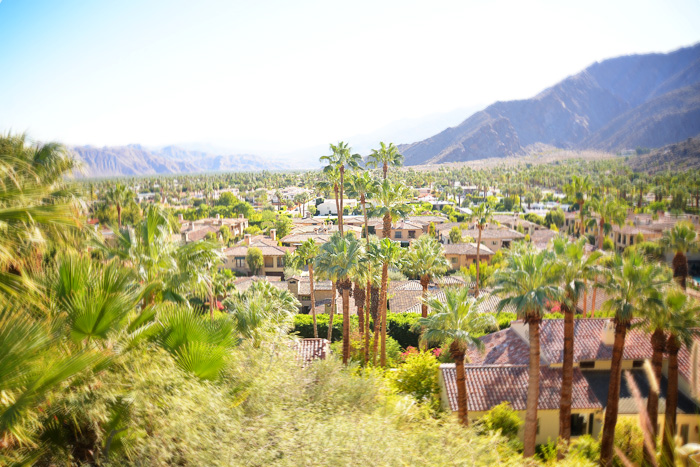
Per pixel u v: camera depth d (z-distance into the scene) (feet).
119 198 131.13
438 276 126.31
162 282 45.01
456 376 68.64
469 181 531.09
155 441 23.99
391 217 150.10
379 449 23.66
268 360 37.50
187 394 26.37
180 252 49.37
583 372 72.74
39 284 25.46
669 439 10.84
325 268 92.27
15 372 18.93
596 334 76.13
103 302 26.02
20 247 25.81
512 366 75.51
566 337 61.82
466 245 210.79
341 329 121.29
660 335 50.75
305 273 186.39
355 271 91.40
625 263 52.90
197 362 31.07
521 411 67.77
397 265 107.86
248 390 32.07
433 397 70.13
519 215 236.43
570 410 63.87
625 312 52.06
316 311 144.56
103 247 42.86
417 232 265.13
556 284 60.59
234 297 80.38
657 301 48.01
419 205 405.80
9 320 19.47
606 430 51.65
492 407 66.54
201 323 33.19
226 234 255.50
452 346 63.98
